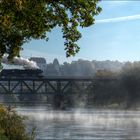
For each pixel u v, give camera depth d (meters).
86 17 18.78
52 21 19.17
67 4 18.58
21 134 24.70
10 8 16.45
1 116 24.80
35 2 17.80
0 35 20.03
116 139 55.75
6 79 140.50
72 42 19.77
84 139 55.16
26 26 18.70
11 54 21.11
